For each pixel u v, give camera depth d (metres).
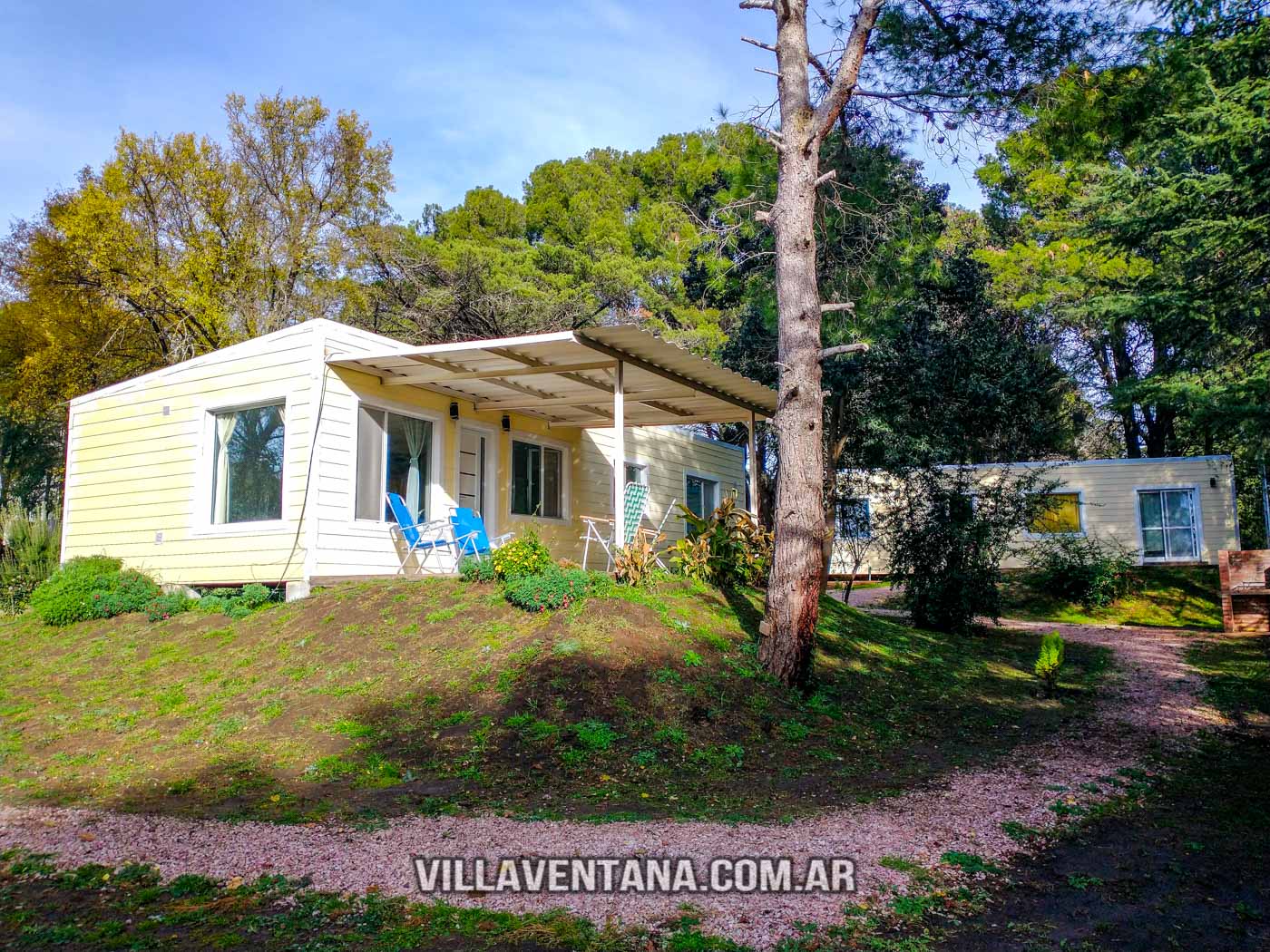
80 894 4.12
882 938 3.79
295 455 10.97
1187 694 9.91
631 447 17.39
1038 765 6.95
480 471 13.77
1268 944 3.85
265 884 4.21
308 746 6.76
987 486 14.88
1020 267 26.50
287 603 10.49
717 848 4.78
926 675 10.33
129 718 7.64
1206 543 23.00
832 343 17.41
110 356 22.86
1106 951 3.75
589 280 28.38
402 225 28.73
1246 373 15.21
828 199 13.91
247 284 23.72
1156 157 15.37
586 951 3.57
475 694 7.41
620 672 7.78
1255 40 12.31
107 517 12.91
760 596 11.34
